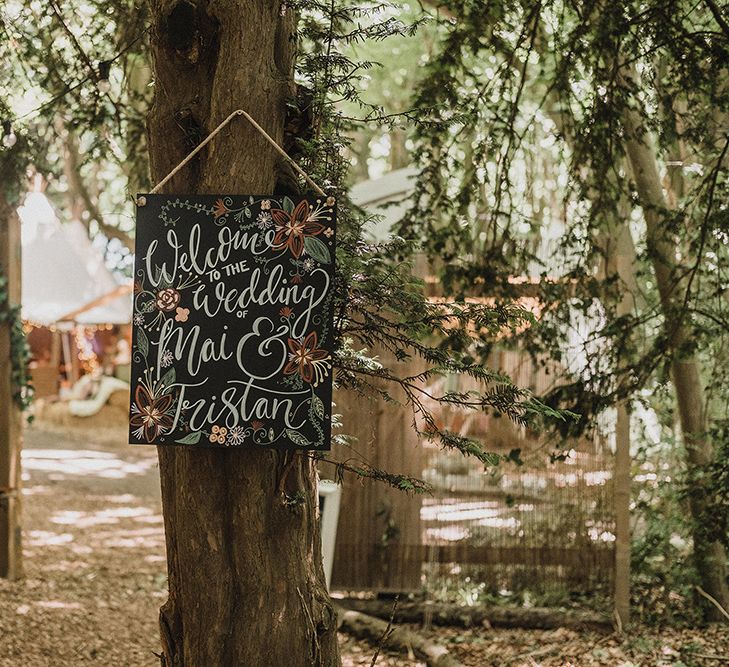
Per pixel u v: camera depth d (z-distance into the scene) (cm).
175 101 348
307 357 317
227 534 338
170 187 347
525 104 988
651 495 700
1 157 628
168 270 323
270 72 342
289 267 319
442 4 608
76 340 2191
